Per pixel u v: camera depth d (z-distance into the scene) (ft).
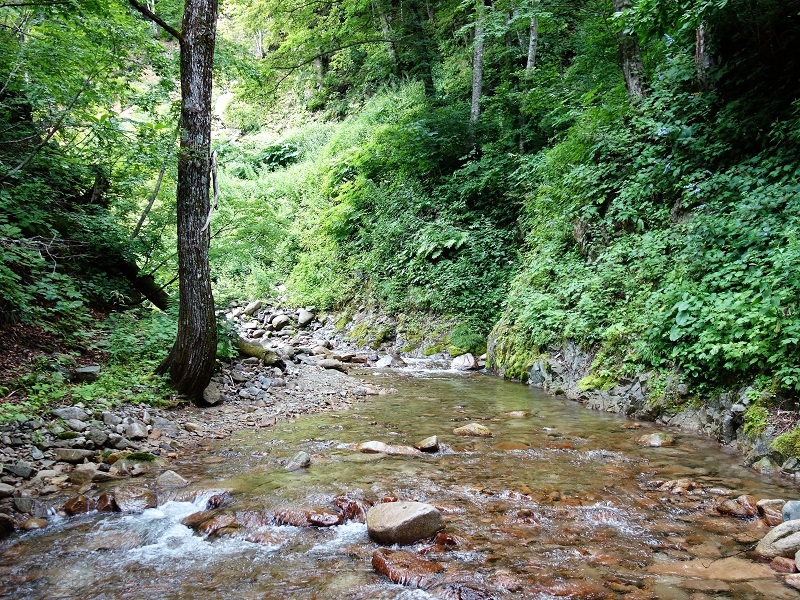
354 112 88.12
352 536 12.39
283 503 13.87
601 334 27.76
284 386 30.07
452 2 70.03
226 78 36.35
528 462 17.43
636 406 23.73
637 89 34.55
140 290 34.14
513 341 36.42
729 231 22.61
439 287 47.70
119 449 17.92
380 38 64.69
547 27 52.08
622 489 14.93
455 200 53.36
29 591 10.06
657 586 9.86
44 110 26.71
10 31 25.73
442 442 19.99
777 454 16.05
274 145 88.99
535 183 44.14
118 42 26.48
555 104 45.06
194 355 23.86
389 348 48.29
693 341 21.50
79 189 33.09
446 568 10.57
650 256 27.04
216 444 19.80
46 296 23.93
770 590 9.64
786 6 24.85
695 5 24.77
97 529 12.69
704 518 13.00
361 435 21.07
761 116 25.62
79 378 22.66
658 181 29.99
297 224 72.13
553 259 36.47
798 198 21.42
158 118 29.96
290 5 63.67
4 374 20.83
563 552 11.26
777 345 17.84
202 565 11.06
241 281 68.80
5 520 12.34
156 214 33.30
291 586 10.19
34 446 16.75
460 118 56.44
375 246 56.44
